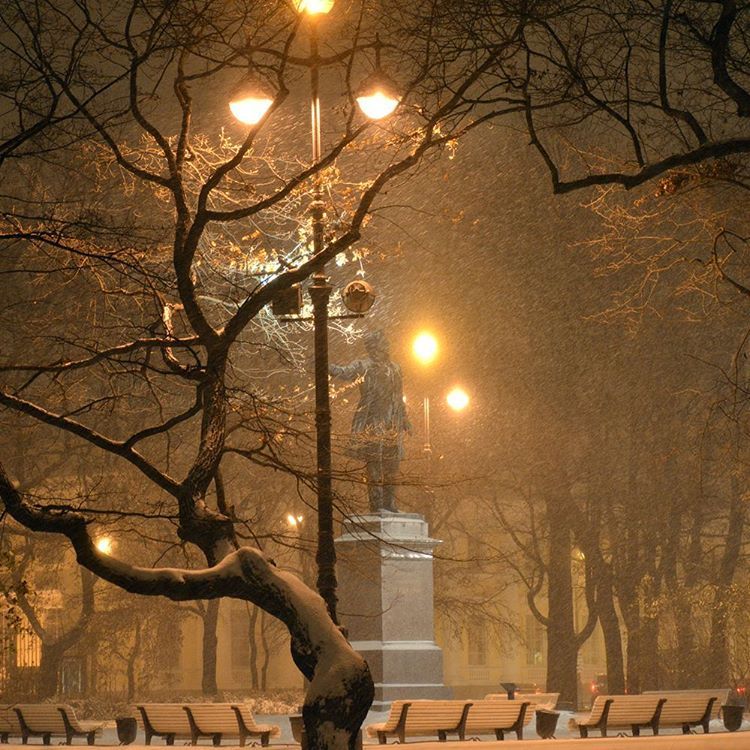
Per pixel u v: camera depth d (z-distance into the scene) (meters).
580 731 51.19
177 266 27.06
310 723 25.12
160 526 76.44
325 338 32.88
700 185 32.03
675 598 84.62
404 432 53.22
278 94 27.69
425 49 29.25
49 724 50.44
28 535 75.38
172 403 72.50
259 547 28.58
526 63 28.77
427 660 52.41
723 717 55.97
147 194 43.56
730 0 28.22
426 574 53.00
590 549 90.88
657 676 87.19
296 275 27.22
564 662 89.75
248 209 27.27
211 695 88.06
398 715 45.50
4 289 50.34
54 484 75.56
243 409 28.69
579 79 28.75
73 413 27.30
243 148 26.98
